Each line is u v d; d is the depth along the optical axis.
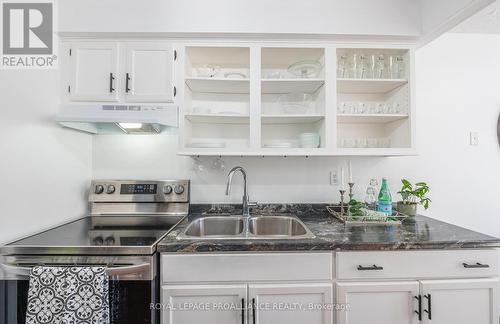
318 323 1.19
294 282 1.20
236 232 1.76
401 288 1.19
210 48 1.65
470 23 1.83
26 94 1.31
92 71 1.56
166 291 1.16
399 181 1.95
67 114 1.44
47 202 1.45
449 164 1.95
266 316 1.18
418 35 1.58
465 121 1.97
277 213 1.87
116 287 1.12
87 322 1.02
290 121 1.85
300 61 1.81
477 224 1.96
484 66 1.98
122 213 1.81
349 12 1.58
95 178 1.89
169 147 1.91
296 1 1.57
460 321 1.20
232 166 1.93
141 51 1.58
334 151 1.61
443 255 1.21
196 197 1.92
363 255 1.20
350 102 1.92
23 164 1.29
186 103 1.67
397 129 1.79
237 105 1.95
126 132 1.85
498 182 1.97
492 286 1.20
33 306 1.02
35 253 1.12
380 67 1.76
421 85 1.96
